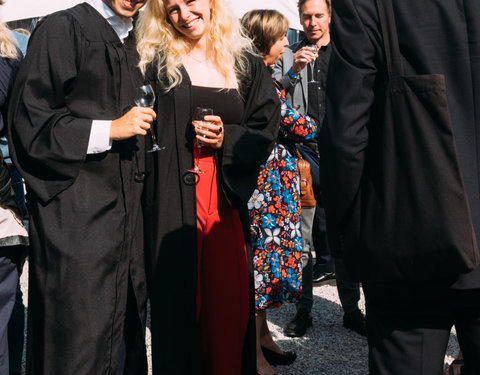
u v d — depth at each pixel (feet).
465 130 5.22
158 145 7.20
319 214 14.23
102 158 6.72
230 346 7.60
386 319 5.59
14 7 27.37
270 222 9.29
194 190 7.27
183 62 7.54
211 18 7.69
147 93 6.78
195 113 7.04
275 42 9.99
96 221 6.61
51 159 6.40
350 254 5.69
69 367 6.40
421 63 5.24
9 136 6.63
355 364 10.28
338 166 5.52
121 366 7.34
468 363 5.67
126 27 7.20
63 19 6.64
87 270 6.46
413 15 5.28
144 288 7.14
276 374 9.59
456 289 5.24
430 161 5.13
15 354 8.38
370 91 5.44
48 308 6.48
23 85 6.52
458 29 5.16
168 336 7.13
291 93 11.25
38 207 6.59
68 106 6.70
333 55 5.60
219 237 7.50
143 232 7.23
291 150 9.91
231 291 7.55
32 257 6.67
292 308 13.51
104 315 6.55
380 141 5.40
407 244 5.20
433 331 5.45
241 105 7.78
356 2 5.42
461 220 5.05
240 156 7.35
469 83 5.16
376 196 5.43
